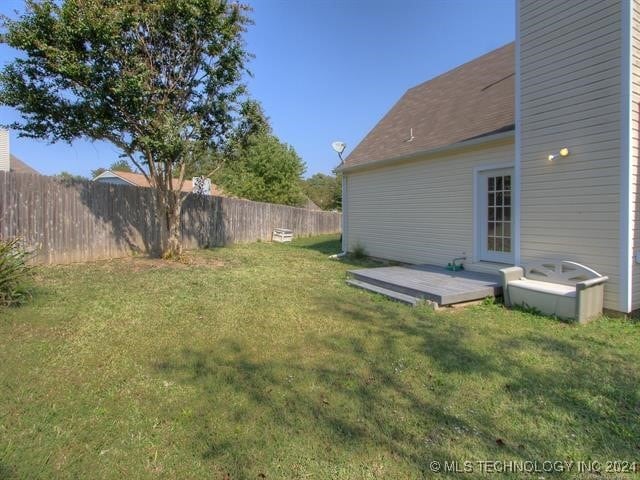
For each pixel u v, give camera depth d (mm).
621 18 4617
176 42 8125
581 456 2266
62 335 4148
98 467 2148
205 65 8508
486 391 3031
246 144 9602
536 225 5699
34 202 7895
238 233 15039
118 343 3992
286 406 2791
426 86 12289
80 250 8836
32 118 7766
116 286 6535
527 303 5391
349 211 11727
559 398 2924
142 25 7617
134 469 2139
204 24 7992
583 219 5125
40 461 2178
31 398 2848
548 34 5438
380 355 3756
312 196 50594
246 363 3553
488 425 2574
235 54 8484
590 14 4930
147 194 10570
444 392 3012
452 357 3695
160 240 10984
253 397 2918
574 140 5180
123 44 7398
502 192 7207
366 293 6539
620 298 4812
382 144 10812
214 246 13555
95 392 2959
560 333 4406
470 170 7762
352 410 2744
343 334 4379
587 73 4992
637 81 4668
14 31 6695
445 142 8164
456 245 8141
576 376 3287
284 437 2426
